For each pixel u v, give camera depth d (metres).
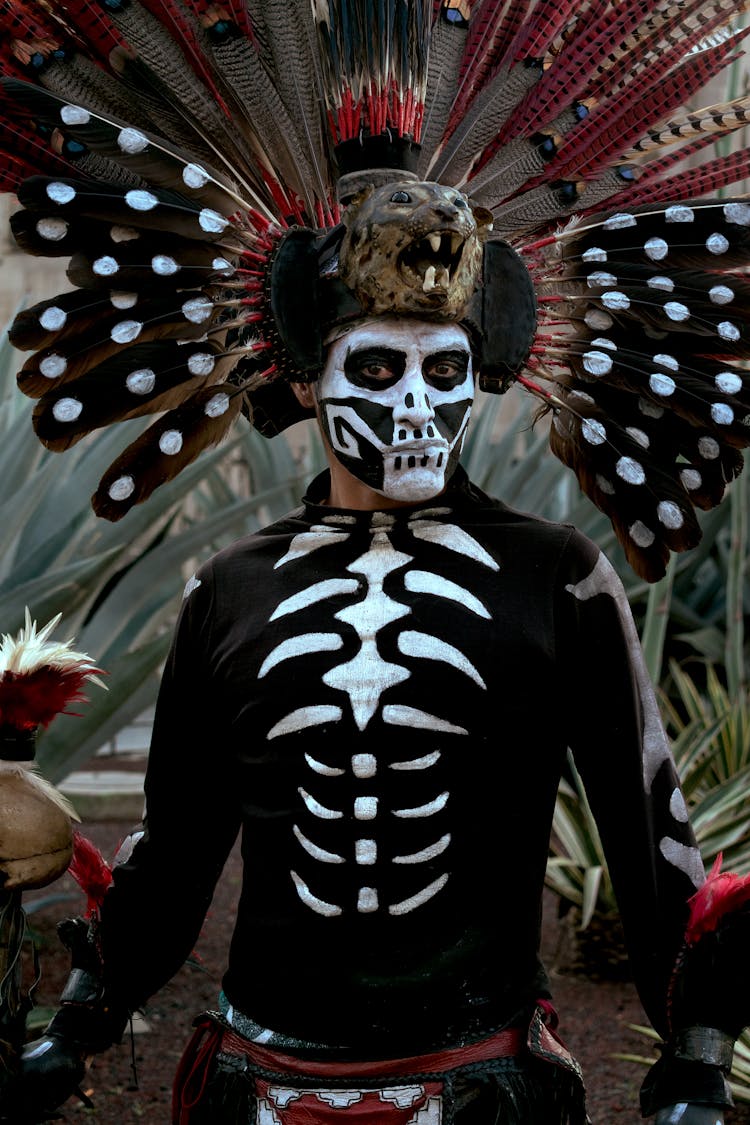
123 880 1.95
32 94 1.74
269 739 1.75
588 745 1.78
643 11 1.99
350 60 1.88
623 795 1.77
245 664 1.79
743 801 4.16
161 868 1.94
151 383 1.79
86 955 1.94
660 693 4.85
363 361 1.74
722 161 2.00
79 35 1.93
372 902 1.68
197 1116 1.79
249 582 1.84
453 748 1.70
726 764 4.72
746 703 5.14
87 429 1.80
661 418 1.89
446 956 1.68
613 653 1.77
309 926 1.71
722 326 1.82
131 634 4.40
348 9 1.87
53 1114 1.89
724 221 1.84
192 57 1.95
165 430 1.84
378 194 1.71
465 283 1.71
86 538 4.26
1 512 3.96
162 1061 3.56
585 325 1.90
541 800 1.76
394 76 1.87
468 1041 1.67
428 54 1.98
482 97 2.00
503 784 1.72
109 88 1.92
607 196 1.99
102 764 6.71
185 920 1.98
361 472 1.77
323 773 1.70
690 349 1.88
